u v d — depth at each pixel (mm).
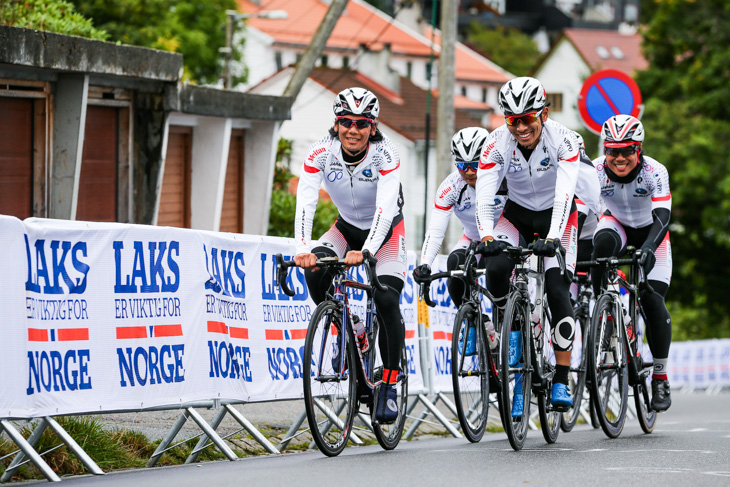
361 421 17781
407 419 20484
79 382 12555
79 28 30469
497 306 14227
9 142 24766
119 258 13203
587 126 23750
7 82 24141
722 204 71500
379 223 13422
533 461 12141
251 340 15359
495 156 14180
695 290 83188
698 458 12578
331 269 13172
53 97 25594
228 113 31578
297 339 16391
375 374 14195
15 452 12203
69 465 12844
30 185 25422
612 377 16375
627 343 16562
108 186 28266
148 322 13516
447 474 10930
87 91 25656
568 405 14422
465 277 13766
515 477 10719
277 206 38406
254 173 35469
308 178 13766
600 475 10922
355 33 123938
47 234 12297
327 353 13180
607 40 142500
